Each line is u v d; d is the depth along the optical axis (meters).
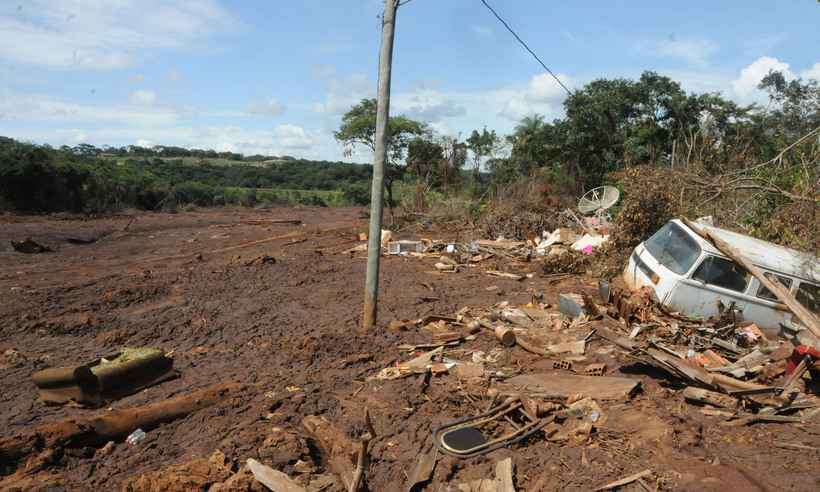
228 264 14.95
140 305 10.49
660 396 5.84
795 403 5.50
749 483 4.15
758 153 20.58
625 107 32.38
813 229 10.11
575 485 4.24
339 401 5.91
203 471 4.39
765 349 6.98
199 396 5.86
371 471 4.58
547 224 19.17
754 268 8.04
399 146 28.97
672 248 9.04
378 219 8.40
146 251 18.42
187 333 8.66
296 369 6.98
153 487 4.22
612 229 13.68
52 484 4.28
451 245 16.83
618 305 8.61
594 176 32.44
